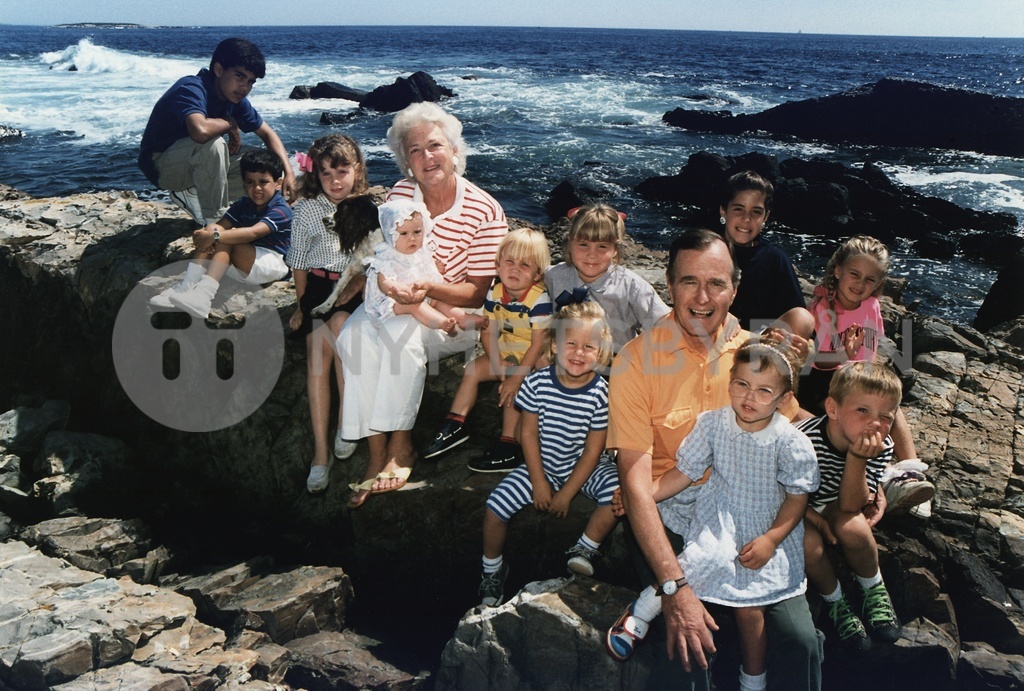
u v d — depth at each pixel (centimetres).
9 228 619
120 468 505
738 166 1691
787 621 317
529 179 1869
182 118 546
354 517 433
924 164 2284
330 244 441
